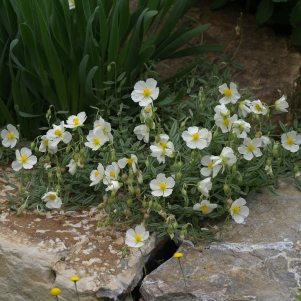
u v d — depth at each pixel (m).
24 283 3.14
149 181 3.47
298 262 3.09
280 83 4.34
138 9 3.92
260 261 3.10
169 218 3.12
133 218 3.32
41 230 3.30
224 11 5.01
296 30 4.57
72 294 2.99
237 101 3.94
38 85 3.85
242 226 3.35
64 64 3.82
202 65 4.42
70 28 3.73
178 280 2.99
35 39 3.73
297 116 4.38
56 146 3.53
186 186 3.22
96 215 3.44
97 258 3.13
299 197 3.57
